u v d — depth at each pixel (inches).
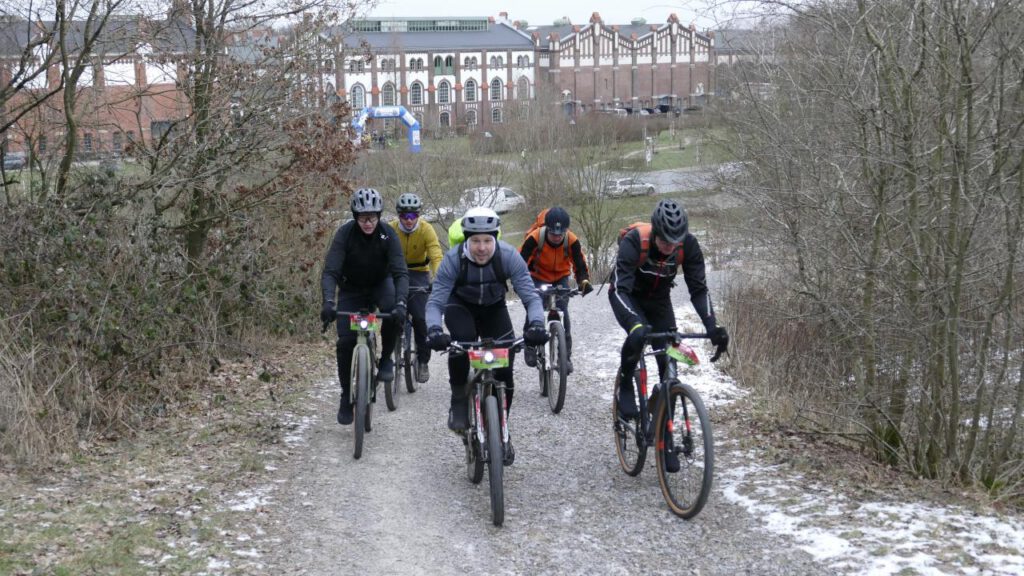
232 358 397.7
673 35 4010.8
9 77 356.2
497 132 1208.2
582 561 194.4
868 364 247.8
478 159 1169.4
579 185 1152.2
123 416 287.6
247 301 406.6
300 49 395.9
